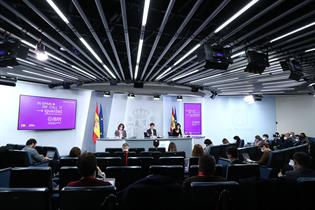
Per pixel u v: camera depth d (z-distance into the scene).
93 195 1.80
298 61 5.64
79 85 9.42
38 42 4.54
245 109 13.01
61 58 6.01
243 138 12.84
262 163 4.59
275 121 12.94
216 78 8.35
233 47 4.93
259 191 2.10
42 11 3.72
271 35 4.40
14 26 4.14
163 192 1.94
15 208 1.62
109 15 4.37
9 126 8.09
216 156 5.20
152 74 8.52
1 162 4.92
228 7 3.76
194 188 1.93
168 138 8.34
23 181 2.96
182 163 4.51
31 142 5.58
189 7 3.95
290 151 4.71
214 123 12.73
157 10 4.07
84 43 4.58
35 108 8.66
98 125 10.09
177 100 12.25
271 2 3.45
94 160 2.12
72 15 4.18
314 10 3.34
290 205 2.14
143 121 11.49
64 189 1.80
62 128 9.40
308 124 12.08
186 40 4.68
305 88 10.32
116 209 1.90
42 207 1.63
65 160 4.12
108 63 6.71
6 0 3.31
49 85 9.32
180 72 7.59
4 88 8.01
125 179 3.48
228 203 1.91
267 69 6.77
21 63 6.29
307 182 2.12
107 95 10.34
